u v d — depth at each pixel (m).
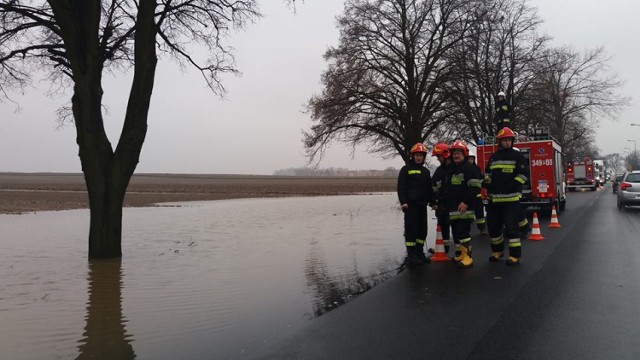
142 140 10.87
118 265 9.45
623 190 21.12
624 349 4.32
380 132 25.39
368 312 5.69
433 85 24.14
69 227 17.67
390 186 80.00
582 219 16.83
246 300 6.58
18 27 11.54
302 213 23.52
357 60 24.92
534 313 5.47
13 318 5.82
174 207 29.62
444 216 9.19
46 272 8.78
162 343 4.89
